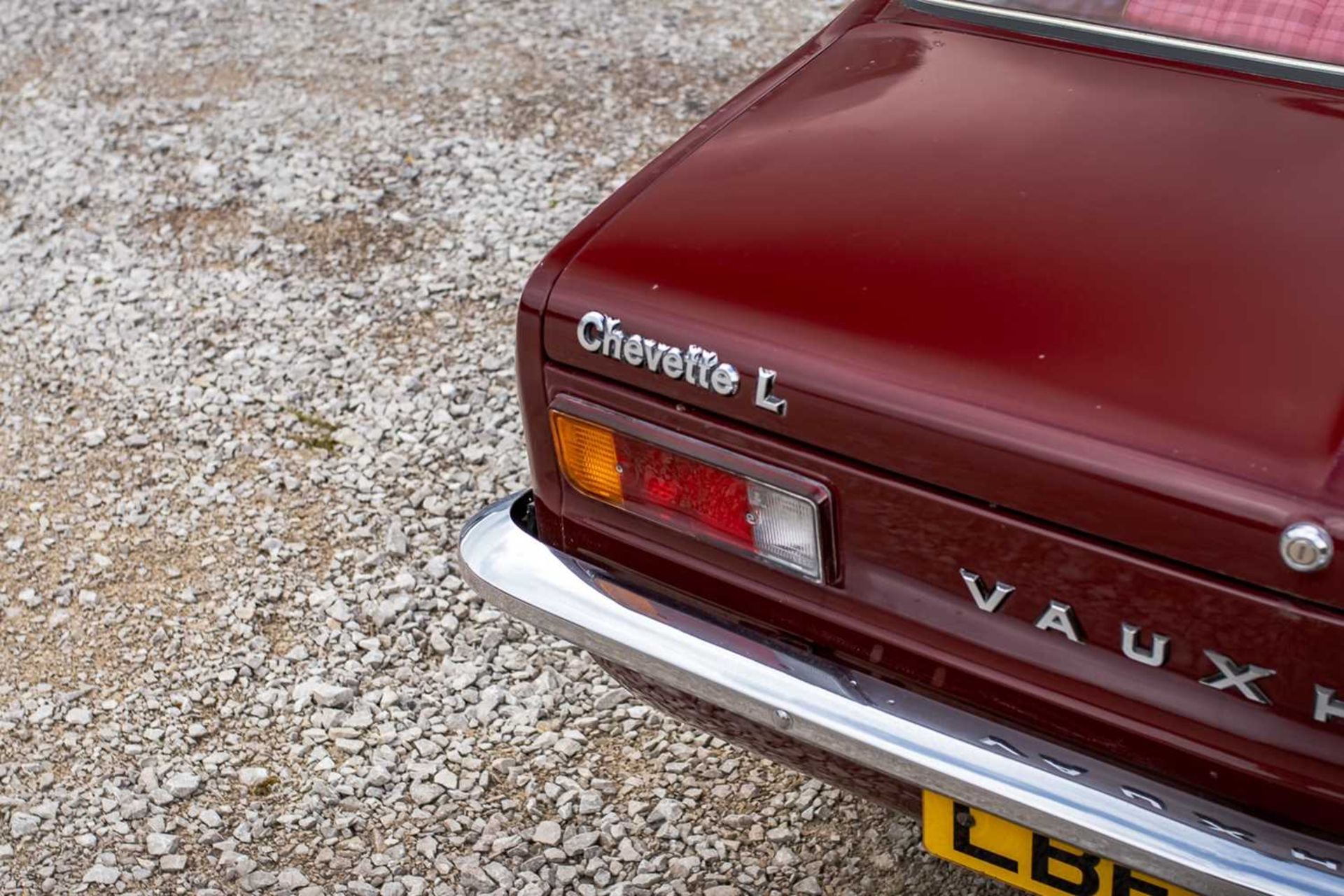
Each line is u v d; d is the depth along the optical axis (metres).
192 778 2.74
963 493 1.71
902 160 2.04
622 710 2.86
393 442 3.61
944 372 1.71
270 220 4.50
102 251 4.41
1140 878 1.77
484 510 2.21
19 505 3.47
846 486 1.79
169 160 4.84
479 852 2.59
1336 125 2.03
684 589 2.04
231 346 3.97
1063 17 2.29
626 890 2.49
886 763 1.83
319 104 5.12
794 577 1.91
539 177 4.63
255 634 3.08
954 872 2.49
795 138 2.14
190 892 2.52
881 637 1.88
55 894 2.53
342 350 3.93
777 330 1.80
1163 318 1.71
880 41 2.39
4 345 4.02
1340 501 1.51
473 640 3.04
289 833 2.63
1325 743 1.61
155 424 3.71
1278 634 1.57
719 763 2.73
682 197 2.04
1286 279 1.74
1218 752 1.68
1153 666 1.68
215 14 5.85
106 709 2.91
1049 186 1.95
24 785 2.75
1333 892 1.60
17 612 3.16
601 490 2.03
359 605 3.14
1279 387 1.61
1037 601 1.73
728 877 2.51
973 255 1.84
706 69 5.23
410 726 2.85
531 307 1.96
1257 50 2.16
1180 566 1.61
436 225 4.43
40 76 5.43
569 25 5.58
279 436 3.64
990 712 1.84
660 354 1.86
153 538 3.35
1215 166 1.96
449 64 5.34
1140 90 2.15
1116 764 1.77
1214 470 1.56
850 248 1.88
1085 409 1.64
